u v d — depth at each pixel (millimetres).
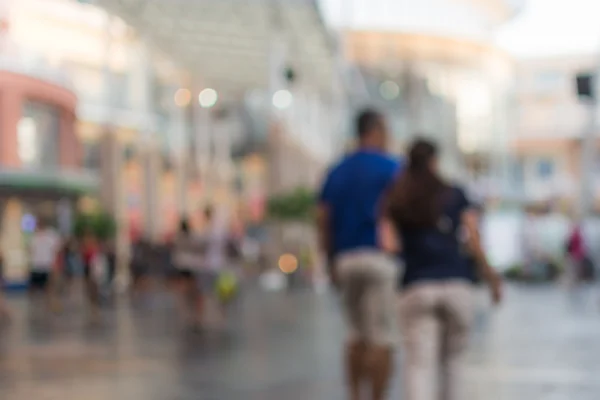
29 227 42000
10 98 41719
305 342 15531
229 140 76688
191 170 74188
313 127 70062
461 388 9703
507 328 17406
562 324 18281
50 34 57969
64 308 28422
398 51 59250
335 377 10898
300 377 10938
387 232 8062
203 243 19094
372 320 8516
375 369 8523
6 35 47250
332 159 55625
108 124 55125
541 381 10219
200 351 14273
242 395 9570
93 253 26953
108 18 50781
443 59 61969
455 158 67750
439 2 61312
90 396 9703
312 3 36250
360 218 8438
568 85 81250
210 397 9469
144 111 61438
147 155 61188
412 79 62250
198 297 19078
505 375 10734
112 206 54312
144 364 12602
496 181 65438
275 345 15070
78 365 12617
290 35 42969
